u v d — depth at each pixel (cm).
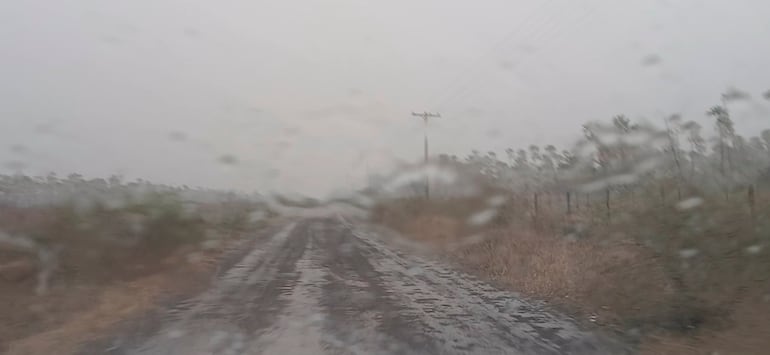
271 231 3438
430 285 1384
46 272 1291
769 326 817
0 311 1035
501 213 2380
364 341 826
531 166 2675
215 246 2292
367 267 1747
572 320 963
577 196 2339
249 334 873
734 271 1055
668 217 1439
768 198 1392
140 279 1450
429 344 807
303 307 1091
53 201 1513
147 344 824
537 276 1400
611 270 1288
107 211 1510
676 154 1930
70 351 805
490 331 886
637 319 929
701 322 875
